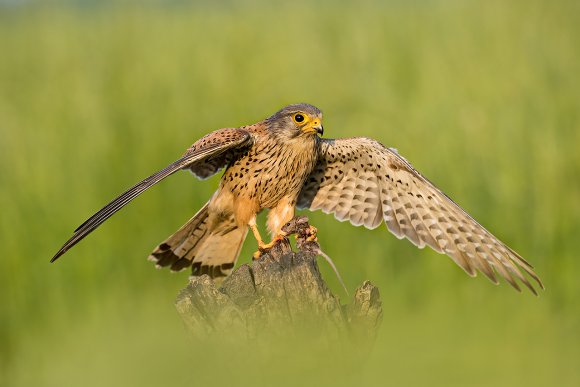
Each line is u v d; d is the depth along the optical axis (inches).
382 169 350.6
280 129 342.0
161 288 511.5
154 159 548.4
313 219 525.7
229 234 353.4
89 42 677.9
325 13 698.2
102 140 558.3
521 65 615.2
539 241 526.0
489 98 592.1
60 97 600.7
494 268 325.7
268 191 348.8
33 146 561.0
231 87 604.1
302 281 263.3
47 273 510.3
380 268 517.0
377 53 634.8
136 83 602.5
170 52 643.5
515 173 546.9
